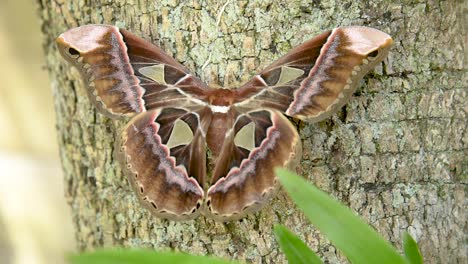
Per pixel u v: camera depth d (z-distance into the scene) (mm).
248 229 624
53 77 666
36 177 963
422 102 619
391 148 619
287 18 610
